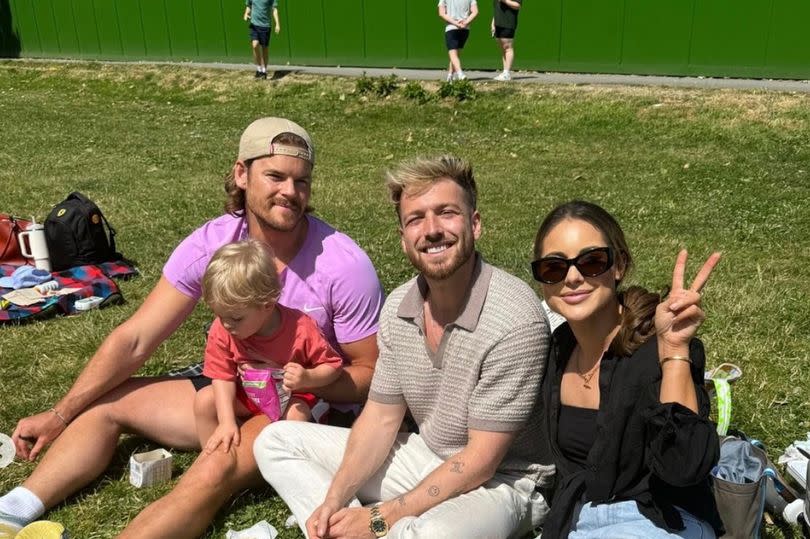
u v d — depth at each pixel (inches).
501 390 110.7
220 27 768.9
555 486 123.0
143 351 142.1
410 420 139.0
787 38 550.6
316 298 137.9
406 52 682.8
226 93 636.7
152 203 337.4
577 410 107.3
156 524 118.5
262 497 135.3
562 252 102.7
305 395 138.2
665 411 90.1
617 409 99.5
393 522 111.5
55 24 869.8
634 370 99.8
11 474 143.5
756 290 221.9
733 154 405.1
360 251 141.0
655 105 488.1
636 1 587.2
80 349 196.9
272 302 127.8
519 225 299.1
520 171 394.6
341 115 546.9
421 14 669.3
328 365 134.3
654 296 103.7
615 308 105.7
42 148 470.9
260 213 132.4
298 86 619.8
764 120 447.8
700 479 89.4
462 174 111.7
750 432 149.7
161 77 695.1
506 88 552.4
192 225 304.0
